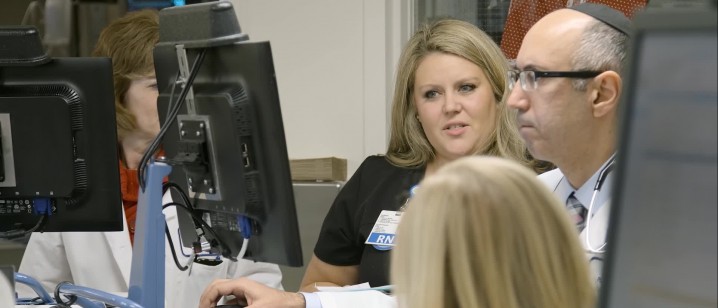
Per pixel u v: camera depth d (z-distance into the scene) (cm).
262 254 273
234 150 260
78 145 283
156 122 369
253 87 254
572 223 168
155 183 271
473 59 368
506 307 158
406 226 166
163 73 284
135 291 277
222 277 357
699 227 119
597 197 269
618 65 264
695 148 119
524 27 476
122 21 375
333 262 396
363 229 382
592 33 264
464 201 161
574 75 263
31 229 291
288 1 556
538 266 160
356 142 550
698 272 120
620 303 124
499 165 167
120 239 374
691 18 117
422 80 373
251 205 263
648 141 122
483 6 551
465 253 158
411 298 161
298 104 559
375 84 545
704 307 119
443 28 378
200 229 293
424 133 388
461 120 367
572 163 274
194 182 277
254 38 563
